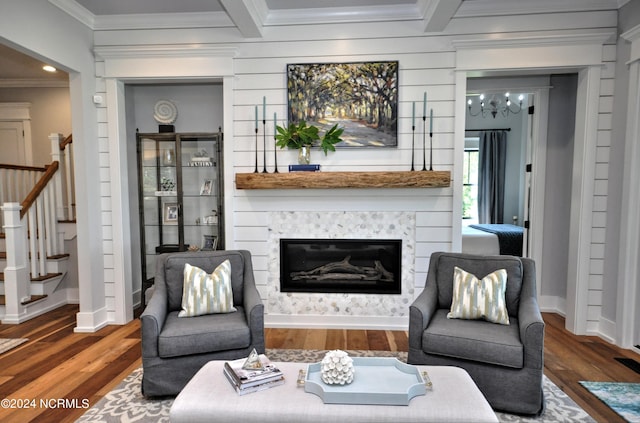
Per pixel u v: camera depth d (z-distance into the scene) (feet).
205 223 12.93
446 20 10.21
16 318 12.11
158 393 7.51
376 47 11.14
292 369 6.16
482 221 24.91
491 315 7.91
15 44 8.96
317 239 11.63
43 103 16.89
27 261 12.62
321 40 11.23
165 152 12.80
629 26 9.91
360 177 10.87
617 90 10.34
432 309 8.41
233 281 9.28
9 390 8.00
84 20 11.11
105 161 11.85
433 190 11.26
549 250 13.01
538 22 10.64
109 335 11.09
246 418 5.06
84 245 11.34
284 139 10.94
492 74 11.21
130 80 11.79
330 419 4.99
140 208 12.40
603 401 7.52
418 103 11.18
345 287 11.68
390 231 11.46
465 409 5.06
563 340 10.60
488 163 24.49
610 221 10.55
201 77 11.55
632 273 9.91
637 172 9.74
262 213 11.69
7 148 17.10
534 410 6.91
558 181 12.80
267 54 11.39
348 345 10.34
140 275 13.93
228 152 11.59
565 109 12.62
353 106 11.27
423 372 5.98
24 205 12.55
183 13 11.25
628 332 10.00
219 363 6.47
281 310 11.80
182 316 8.36
